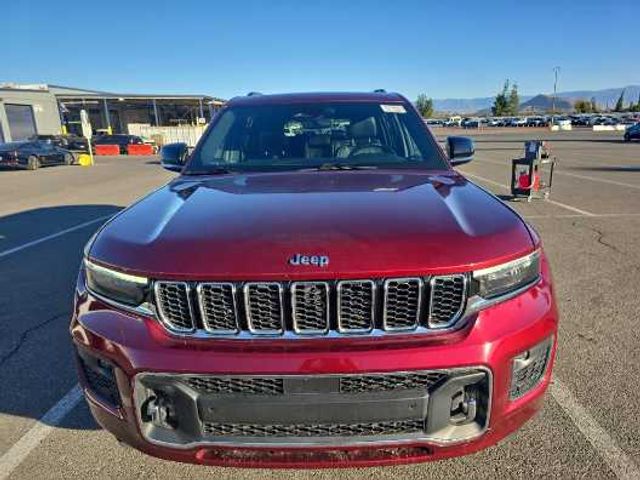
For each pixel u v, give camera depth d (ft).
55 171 62.28
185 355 5.29
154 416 5.56
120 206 31.78
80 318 6.01
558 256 16.78
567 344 10.32
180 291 5.39
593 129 173.17
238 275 5.21
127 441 5.85
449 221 5.91
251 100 11.25
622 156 61.62
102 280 5.85
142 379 5.44
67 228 24.35
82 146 104.17
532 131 175.73
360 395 5.24
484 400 5.45
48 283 15.38
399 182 7.82
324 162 9.27
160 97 139.54
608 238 19.31
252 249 5.38
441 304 5.34
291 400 5.26
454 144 10.43
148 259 5.53
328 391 5.24
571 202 28.27
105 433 7.88
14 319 12.51
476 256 5.38
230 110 10.89
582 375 9.11
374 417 5.30
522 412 5.83
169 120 172.35
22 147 64.85
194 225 6.00
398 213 6.11
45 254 19.11
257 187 7.68
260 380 5.26
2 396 9.00
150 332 5.47
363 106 10.66
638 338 10.56
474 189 7.66
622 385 8.76
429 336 5.30
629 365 9.45
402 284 5.24
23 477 6.90
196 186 8.03
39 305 13.47
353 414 5.28
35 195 37.78
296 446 5.35
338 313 5.22
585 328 11.07
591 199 29.27
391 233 5.54
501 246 5.63
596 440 7.34
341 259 5.22
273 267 5.20
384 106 10.68
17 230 23.89
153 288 5.45
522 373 5.78
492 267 5.45
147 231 6.10
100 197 36.29
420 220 5.88
